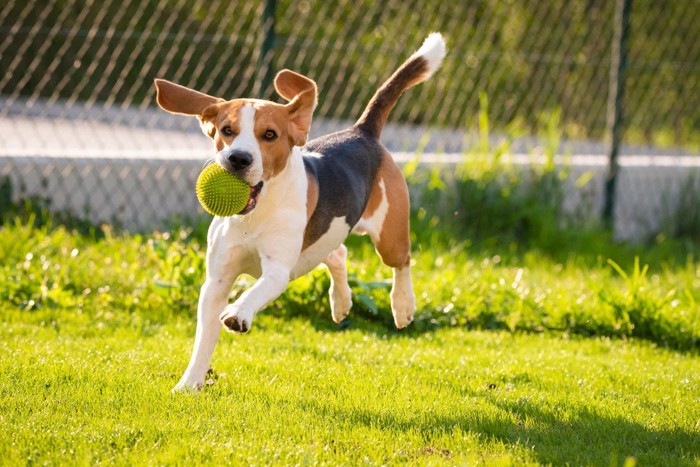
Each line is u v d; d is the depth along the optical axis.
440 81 14.76
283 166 5.39
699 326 8.03
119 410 5.12
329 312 8.20
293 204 5.55
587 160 13.09
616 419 5.47
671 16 15.63
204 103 5.51
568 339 8.10
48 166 10.05
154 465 4.39
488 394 5.94
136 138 12.70
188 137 13.22
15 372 5.73
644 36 15.61
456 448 4.82
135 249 9.03
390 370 6.40
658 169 13.25
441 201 11.49
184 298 8.09
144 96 14.81
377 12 14.59
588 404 5.79
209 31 14.30
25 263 8.29
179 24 14.52
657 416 5.60
